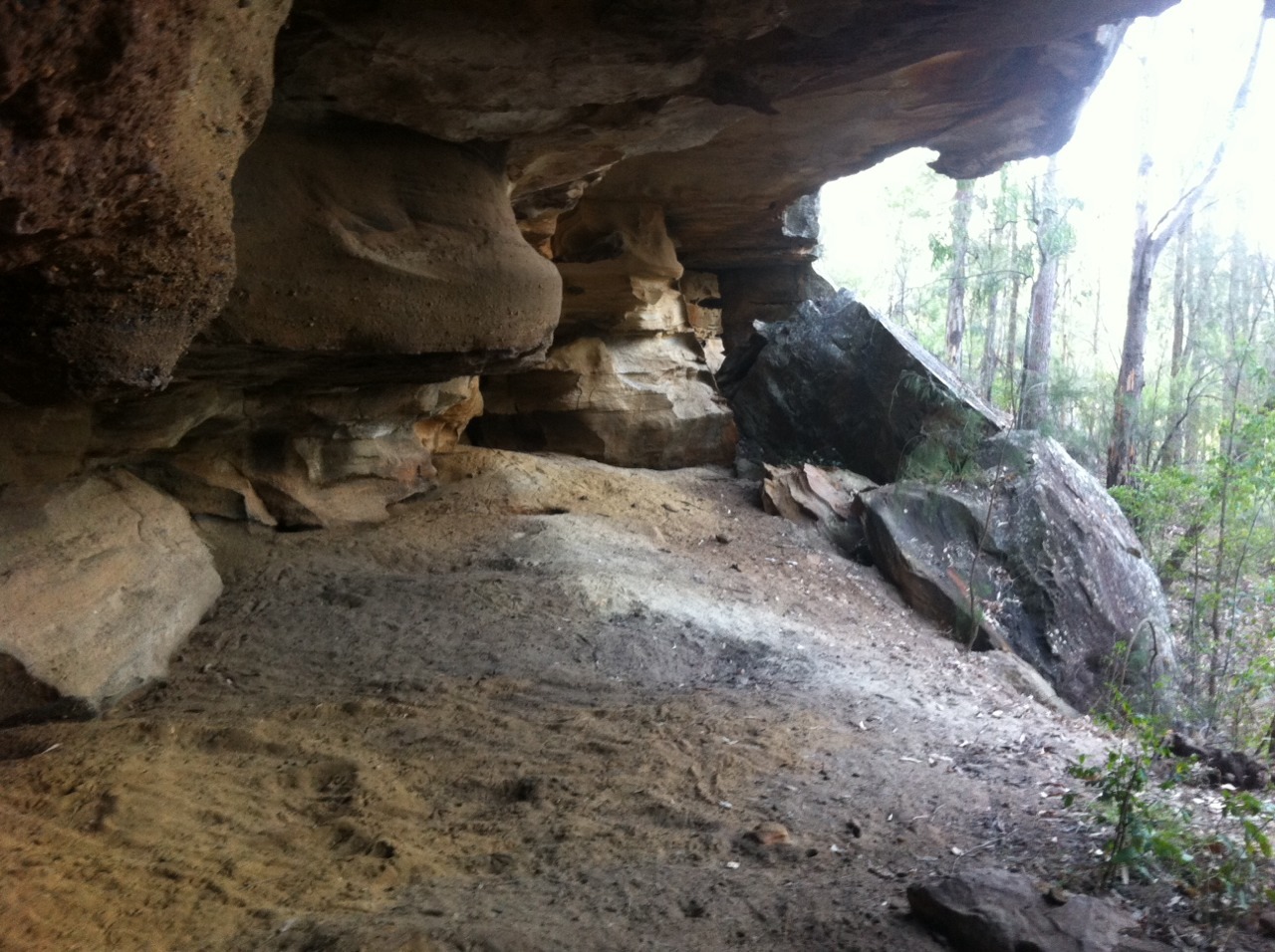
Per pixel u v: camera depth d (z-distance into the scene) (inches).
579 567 373.1
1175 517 609.6
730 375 701.9
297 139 272.5
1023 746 252.5
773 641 339.6
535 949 140.7
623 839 181.8
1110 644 467.5
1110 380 816.3
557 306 320.2
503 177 323.0
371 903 154.6
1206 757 255.9
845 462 621.0
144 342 175.6
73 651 234.2
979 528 489.7
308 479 387.9
